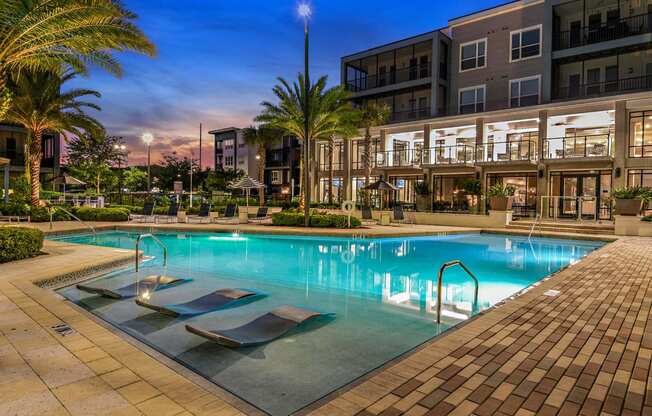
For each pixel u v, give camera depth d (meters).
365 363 4.08
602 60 22.53
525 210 22.83
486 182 23.86
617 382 3.13
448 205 24.38
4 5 8.24
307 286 7.82
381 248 13.45
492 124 23.64
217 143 57.28
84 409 2.63
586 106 20.09
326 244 14.23
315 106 20.17
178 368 3.57
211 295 6.52
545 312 5.06
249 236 16.08
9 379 3.06
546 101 22.94
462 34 27.39
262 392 3.43
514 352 3.73
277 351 4.35
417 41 28.12
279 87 21.09
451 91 27.84
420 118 27.41
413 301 6.70
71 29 9.46
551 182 21.70
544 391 2.98
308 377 3.74
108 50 11.45
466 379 3.16
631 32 21.62
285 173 47.91
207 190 45.12
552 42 23.09
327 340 4.73
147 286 7.39
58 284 7.18
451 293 7.36
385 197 28.25
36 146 20.58
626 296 5.89
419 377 3.19
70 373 3.18
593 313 5.02
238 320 5.48
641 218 15.50
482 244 14.49
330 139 25.78
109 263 8.70
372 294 7.20
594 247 13.82
